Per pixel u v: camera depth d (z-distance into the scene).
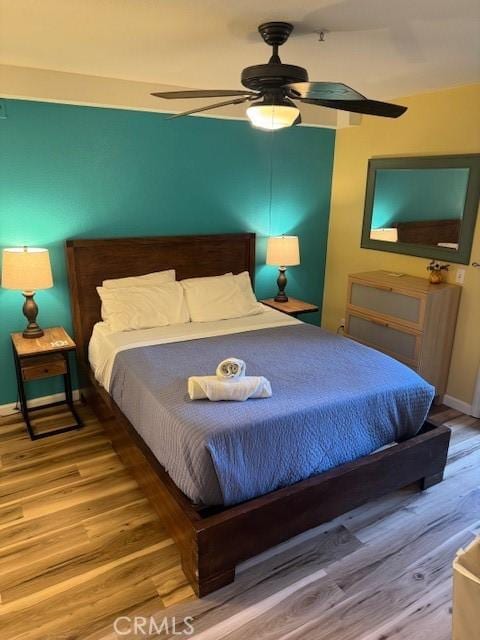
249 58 2.71
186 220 3.89
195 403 2.19
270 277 4.49
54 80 3.05
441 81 3.19
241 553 1.95
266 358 2.78
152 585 1.97
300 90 1.88
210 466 1.87
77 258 3.44
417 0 1.82
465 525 2.35
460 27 2.13
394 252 4.00
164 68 2.96
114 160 3.44
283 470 2.06
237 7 1.92
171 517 2.05
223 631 1.77
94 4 1.91
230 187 4.03
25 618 1.82
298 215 4.50
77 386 3.71
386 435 2.40
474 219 3.32
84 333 3.58
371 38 2.29
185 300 3.63
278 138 4.15
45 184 3.23
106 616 1.83
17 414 3.45
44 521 2.35
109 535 2.26
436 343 3.51
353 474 2.21
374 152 4.07
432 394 2.52
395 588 1.97
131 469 2.61
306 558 2.12
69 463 2.85
